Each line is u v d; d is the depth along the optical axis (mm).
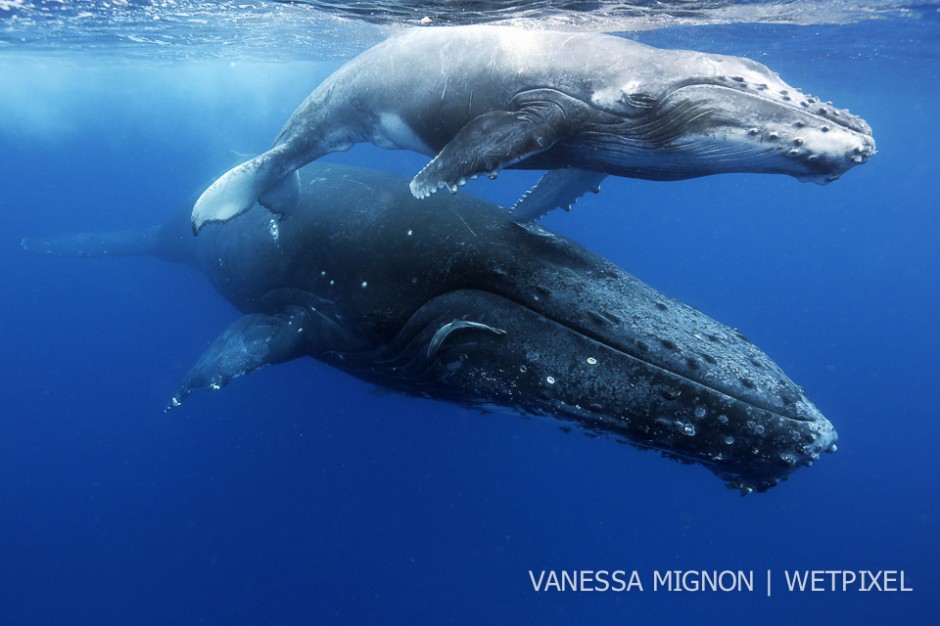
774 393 6188
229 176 8141
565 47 6332
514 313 7199
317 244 9117
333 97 8141
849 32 19266
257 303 10742
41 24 18703
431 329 7801
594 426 6789
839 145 5113
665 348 6461
